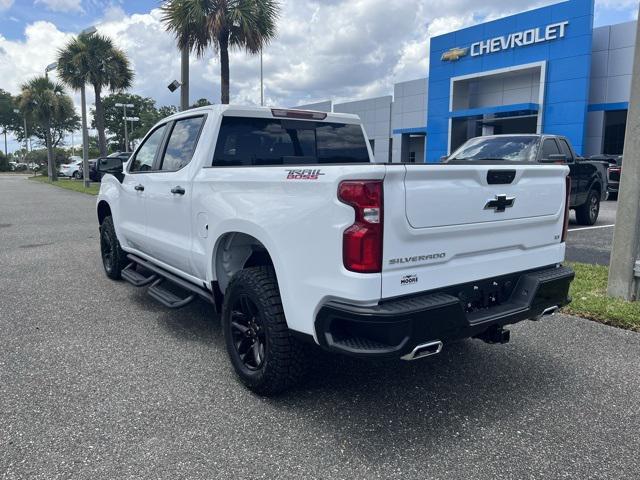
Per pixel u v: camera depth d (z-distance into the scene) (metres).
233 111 4.47
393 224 2.84
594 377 3.98
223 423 3.27
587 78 25.00
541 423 3.30
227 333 3.84
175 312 5.55
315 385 3.82
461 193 3.14
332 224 2.91
